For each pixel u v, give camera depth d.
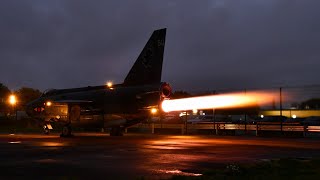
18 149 20.89
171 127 42.66
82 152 19.28
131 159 16.42
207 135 37.50
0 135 35.41
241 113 79.62
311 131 34.44
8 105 81.50
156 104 30.25
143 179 11.28
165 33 30.69
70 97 34.47
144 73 31.42
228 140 28.56
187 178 11.23
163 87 30.17
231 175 11.81
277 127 36.78
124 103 31.56
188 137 32.91
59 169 13.60
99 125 33.44
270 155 17.94
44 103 34.81
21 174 12.51
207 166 14.25
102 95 32.75
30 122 55.28
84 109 33.28
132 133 41.28
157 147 22.05
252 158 16.72
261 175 11.66
